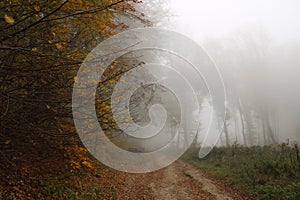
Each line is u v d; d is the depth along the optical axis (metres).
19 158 5.67
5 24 3.97
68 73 4.84
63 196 6.53
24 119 4.95
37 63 4.24
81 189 7.47
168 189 10.32
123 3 4.99
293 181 8.54
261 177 9.76
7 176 6.02
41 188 6.33
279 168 9.98
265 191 8.31
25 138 5.30
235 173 12.03
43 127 5.29
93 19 4.64
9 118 4.71
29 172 6.75
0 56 4.20
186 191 9.95
